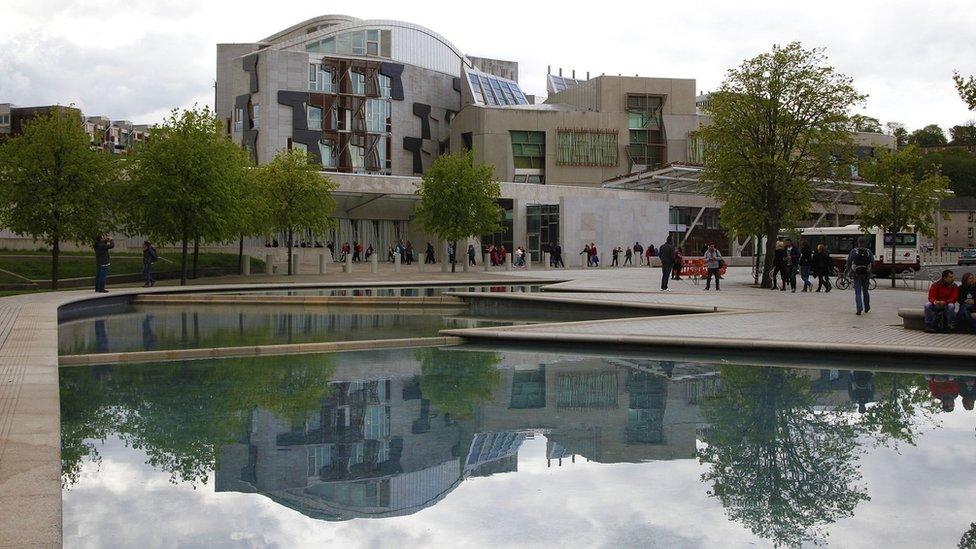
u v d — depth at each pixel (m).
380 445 7.63
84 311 24.64
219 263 47.75
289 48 80.44
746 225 33.66
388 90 80.50
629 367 12.61
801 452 7.39
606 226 62.91
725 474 6.70
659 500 6.00
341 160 77.06
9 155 33.78
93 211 34.75
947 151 138.50
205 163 36.34
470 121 81.81
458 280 38.59
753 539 5.12
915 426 8.47
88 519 5.52
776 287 32.56
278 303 27.36
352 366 12.69
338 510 5.76
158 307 26.48
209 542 5.08
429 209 49.84
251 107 76.94
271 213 44.88
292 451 7.41
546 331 15.76
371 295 30.34
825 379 11.46
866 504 5.86
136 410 9.16
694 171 61.88
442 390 10.54
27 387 8.87
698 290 30.30
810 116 32.03
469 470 6.82
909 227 39.84
